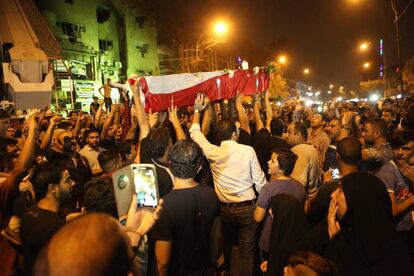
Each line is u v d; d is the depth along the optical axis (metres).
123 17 32.72
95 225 1.25
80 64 26.91
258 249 5.20
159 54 37.88
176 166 3.30
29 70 11.97
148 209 2.44
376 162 4.10
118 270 1.23
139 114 4.65
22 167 3.77
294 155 4.12
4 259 3.09
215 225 3.53
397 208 3.86
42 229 2.83
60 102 22.72
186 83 5.36
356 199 2.51
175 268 3.26
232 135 4.77
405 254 2.33
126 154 5.49
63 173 3.11
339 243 2.58
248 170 4.69
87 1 28.06
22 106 11.70
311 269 2.22
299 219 3.50
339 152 3.72
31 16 20.69
